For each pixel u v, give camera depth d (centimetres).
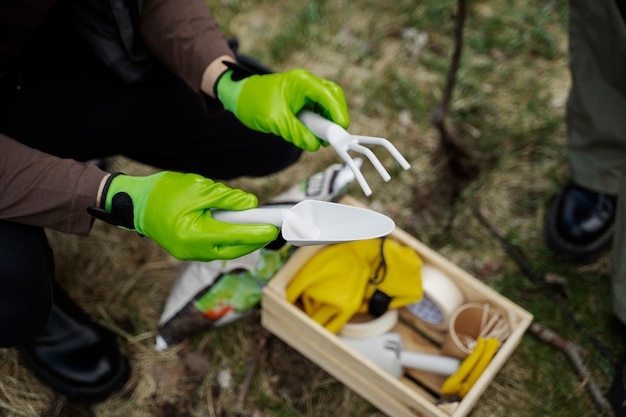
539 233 163
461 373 122
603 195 154
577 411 136
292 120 98
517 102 187
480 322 133
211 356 144
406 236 135
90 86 120
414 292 130
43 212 98
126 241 158
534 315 149
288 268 129
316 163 175
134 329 146
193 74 114
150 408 136
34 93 116
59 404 134
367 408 138
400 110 185
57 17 116
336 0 206
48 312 115
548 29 203
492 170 173
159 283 153
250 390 139
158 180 94
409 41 199
